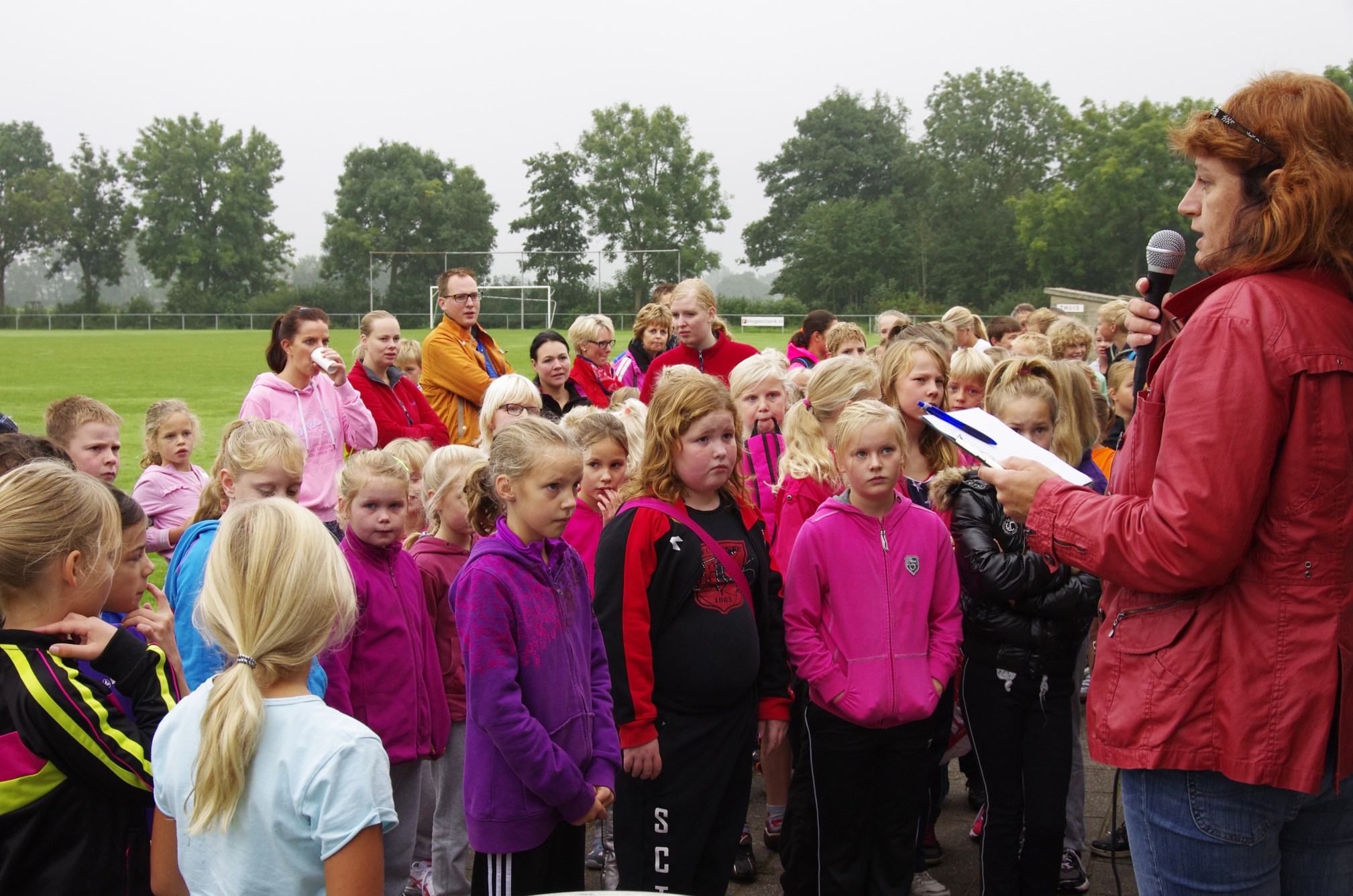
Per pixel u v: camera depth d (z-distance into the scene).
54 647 2.13
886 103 90.12
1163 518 1.89
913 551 3.32
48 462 2.26
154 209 80.56
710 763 3.10
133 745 2.13
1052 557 2.20
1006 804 3.24
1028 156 81.12
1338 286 1.96
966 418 2.55
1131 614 2.08
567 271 71.44
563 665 2.73
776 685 3.32
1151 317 2.59
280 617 1.89
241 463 3.34
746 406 4.68
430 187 81.75
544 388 7.04
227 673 1.87
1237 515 1.82
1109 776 4.48
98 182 84.81
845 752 3.24
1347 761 1.89
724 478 3.20
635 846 3.11
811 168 87.31
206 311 80.31
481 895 2.65
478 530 3.35
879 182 87.50
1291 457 1.85
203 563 2.98
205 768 1.79
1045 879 3.22
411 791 3.27
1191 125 2.11
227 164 83.50
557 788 2.55
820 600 3.33
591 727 2.80
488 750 2.63
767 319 55.78
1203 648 1.95
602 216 79.19
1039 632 3.16
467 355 7.17
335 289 81.19
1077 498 2.12
